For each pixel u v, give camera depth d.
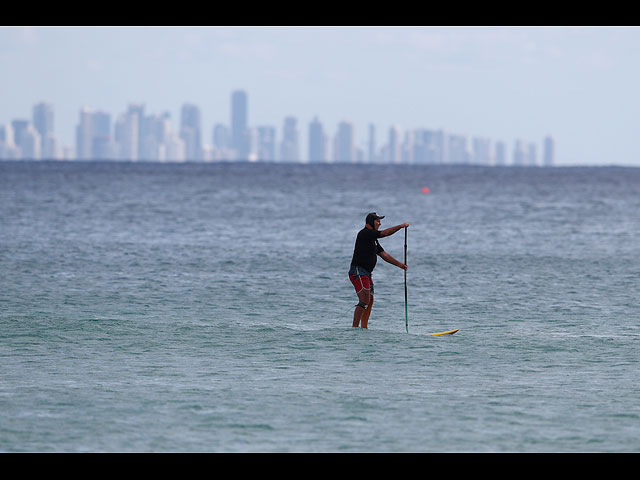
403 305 73.31
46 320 61.22
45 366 46.25
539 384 42.62
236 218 198.88
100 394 39.75
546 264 106.50
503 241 143.25
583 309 71.12
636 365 47.66
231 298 76.12
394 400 39.03
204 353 50.56
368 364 47.66
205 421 35.38
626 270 99.94
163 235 148.88
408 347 52.97
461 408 37.62
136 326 59.59
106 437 33.25
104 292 78.44
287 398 39.31
